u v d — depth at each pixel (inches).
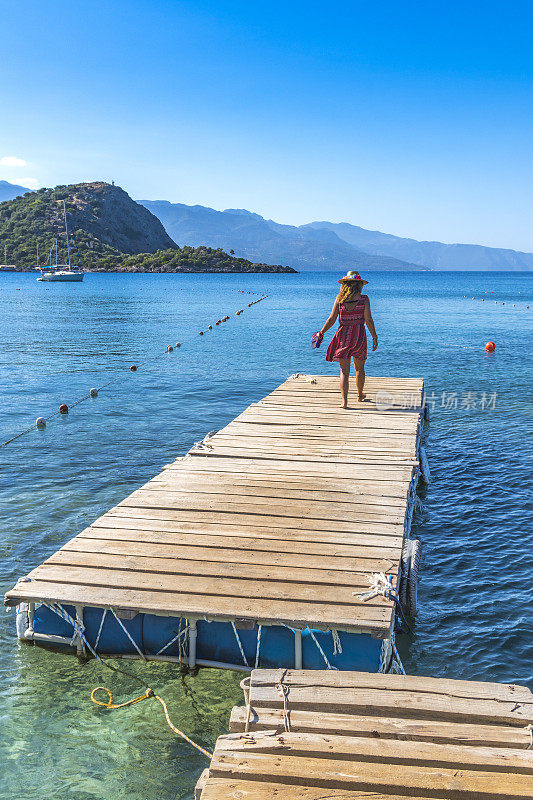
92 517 395.5
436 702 171.3
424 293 4562.0
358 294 494.3
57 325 1838.1
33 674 233.0
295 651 217.9
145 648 233.8
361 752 152.6
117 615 216.7
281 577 230.2
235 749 155.1
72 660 239.8
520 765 148.3
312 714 168.1
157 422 655.8
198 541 261.4
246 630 218.2
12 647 249.3
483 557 360.5
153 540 262.7
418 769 148.0
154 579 230.5
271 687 179.3
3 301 3011.8
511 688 177.8
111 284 5364.2
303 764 149.4
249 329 1723.7
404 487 326.6
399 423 466.6
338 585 225.9
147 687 226.5
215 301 3080.7
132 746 201.6
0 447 554.9
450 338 1552.7
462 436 617.9
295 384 631.8
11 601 221.3
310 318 2092.8
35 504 416.5
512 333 1688.0
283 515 289.4
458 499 449.7
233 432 441.7
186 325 1851.6
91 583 227.6
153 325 1847.9
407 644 274.4
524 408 746.8
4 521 386.6
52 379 925.2
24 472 484.7
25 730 207.2
